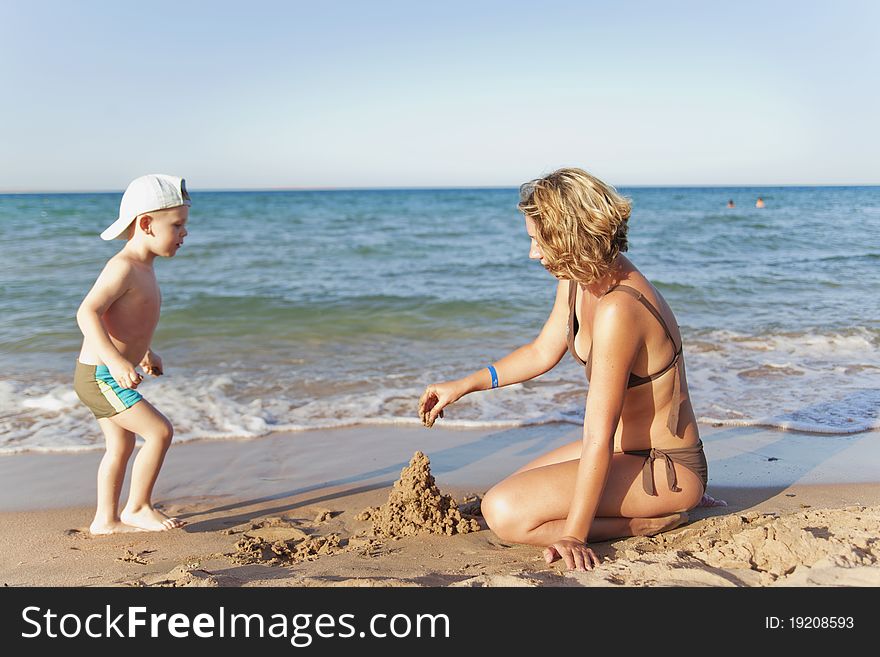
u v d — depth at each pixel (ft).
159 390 19.92
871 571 7.84
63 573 9.57
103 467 11.47
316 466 14.65
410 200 205.36
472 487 13.28
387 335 27.86
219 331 28.48
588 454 8.96
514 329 28.84
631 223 88.84
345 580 8.56
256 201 200.03
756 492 12.39
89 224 84.38
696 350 23.93
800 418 16.90
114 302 11.31
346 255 57.57
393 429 16.96
